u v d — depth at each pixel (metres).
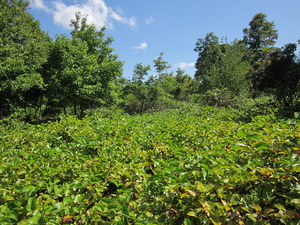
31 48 11.99
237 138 2.79
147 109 20.66
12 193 1.88
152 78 19.89
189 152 2.60
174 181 1.71
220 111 7.57
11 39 12.26
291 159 1.66
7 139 4.09
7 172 2.31
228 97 12.86
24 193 1.85
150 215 1.55
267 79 7.51
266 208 1.42
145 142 3.40
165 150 2.90
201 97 19.06
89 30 17.23
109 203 1.59
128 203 1.75
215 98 12.74
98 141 3.27
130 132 3.95
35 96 13.31
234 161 2.09
